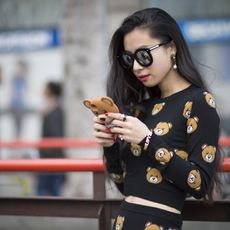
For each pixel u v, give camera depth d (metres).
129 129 3.74
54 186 12.83
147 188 3.87
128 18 4.03
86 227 9.86
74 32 13.94
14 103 16.11
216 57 15.01
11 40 16.02
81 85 13.87
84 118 13.83
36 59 15.83
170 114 3.92
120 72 4.28
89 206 4.70
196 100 3.81
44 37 15.70
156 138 3.72
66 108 13.96
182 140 3.84
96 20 13.77
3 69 16.11
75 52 13.91
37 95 15.90
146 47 3.91
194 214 4.46
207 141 3.74
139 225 3.82
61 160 4.65
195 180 3.66
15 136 16.14
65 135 13.95
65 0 14.00
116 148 4.12
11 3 15.93
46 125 13.42
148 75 3.96
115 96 4.29
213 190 4.12
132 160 3.96
